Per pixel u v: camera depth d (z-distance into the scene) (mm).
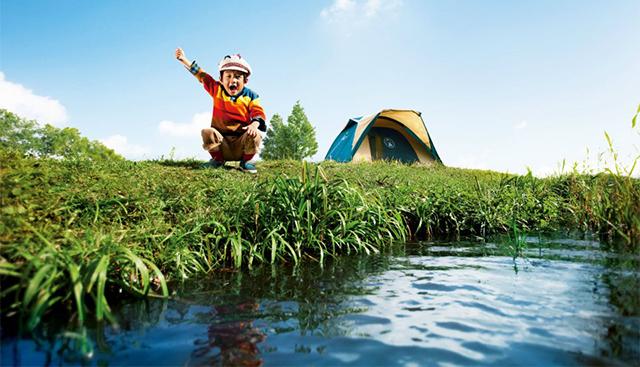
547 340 1416
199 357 1340
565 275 2340
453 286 2217
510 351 1335
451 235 4531
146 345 1446
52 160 5055
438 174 9375
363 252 3490
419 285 2268
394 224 4285
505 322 1613
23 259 1939
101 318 1694
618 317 1615
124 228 2891
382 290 2186
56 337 1511
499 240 4008
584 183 5160
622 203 3674
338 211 3588
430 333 1523
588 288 2045
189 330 1604
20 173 3002
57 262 1837
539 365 1229
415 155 13758
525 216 5113
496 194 5566
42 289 1690
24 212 2342
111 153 31625
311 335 1533
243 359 1319
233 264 3000
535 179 6660
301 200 3457
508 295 1988
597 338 1420
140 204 3354
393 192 5332
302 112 25344
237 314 1809
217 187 4395
